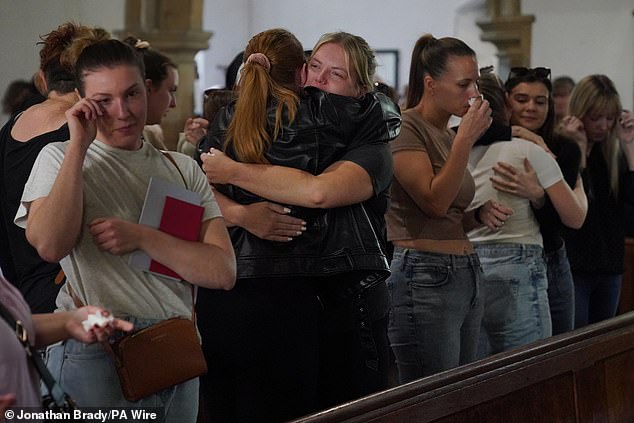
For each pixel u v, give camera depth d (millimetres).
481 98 3307
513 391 3029
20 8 8578
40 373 1938
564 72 10203
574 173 4074
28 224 2203
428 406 2676
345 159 2797
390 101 2945
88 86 2293
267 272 2766
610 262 4555
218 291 2791
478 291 3449
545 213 3891
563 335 3340
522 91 4062
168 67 3477
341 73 2924
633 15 9688
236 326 2770
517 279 3748
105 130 2334
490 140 3824
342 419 2402
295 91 2859
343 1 12680
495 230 3781
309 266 2789
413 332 3371
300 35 13047
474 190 3510
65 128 2719
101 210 2299
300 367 2814
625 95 9789
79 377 2254
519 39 10469
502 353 3059
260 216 2758
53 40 2922
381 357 3059
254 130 2789
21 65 8609
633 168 4543
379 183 2816
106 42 2324
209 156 2834
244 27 13227
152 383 2260
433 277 3338
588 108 4457
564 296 4137
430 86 3463
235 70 3734
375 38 12539
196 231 2410
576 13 10055
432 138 3445
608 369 3531
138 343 2258
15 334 1883
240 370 2805
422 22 12102
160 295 2344
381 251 2873
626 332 3621
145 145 2432
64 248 2189
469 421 2855
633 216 5656
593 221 4512
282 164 2795
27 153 2729
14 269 2857
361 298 2984
